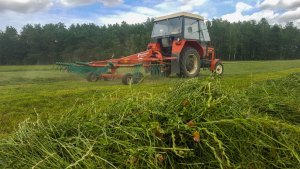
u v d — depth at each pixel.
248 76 12.88
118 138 2.98
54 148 2.86
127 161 2.68
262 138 3.17
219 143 2.79
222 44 71.50
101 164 2.61
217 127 3.05
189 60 13.59
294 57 81.06
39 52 53.94
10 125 5.34
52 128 3.24
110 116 3.37
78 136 2.94
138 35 55.19
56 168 2.56
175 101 3.46
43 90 9.92
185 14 14.09
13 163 2.66
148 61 12.74
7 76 16.31
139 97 3.76
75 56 50.00
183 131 3.01
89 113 3.62
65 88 10.36
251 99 4.59
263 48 75.88
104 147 2.82
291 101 4.53
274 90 5.39
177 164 2.86
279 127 3.28
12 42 54.53
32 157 2.74
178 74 13.43
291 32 79.25
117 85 11.07
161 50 14.28
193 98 3.46
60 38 54.47
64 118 3.57
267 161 3.07
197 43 14.24
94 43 52.16
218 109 3.28
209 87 3.61
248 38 74.12
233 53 72.25
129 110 3.36
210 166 2.87
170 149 2.80
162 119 3.21
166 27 14.26
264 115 4.05
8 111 6.40
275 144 3.20
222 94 3.60
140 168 2.66
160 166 2.75
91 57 50.25
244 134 3.12
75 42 54.31
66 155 2.76
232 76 13.05
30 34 54.25
